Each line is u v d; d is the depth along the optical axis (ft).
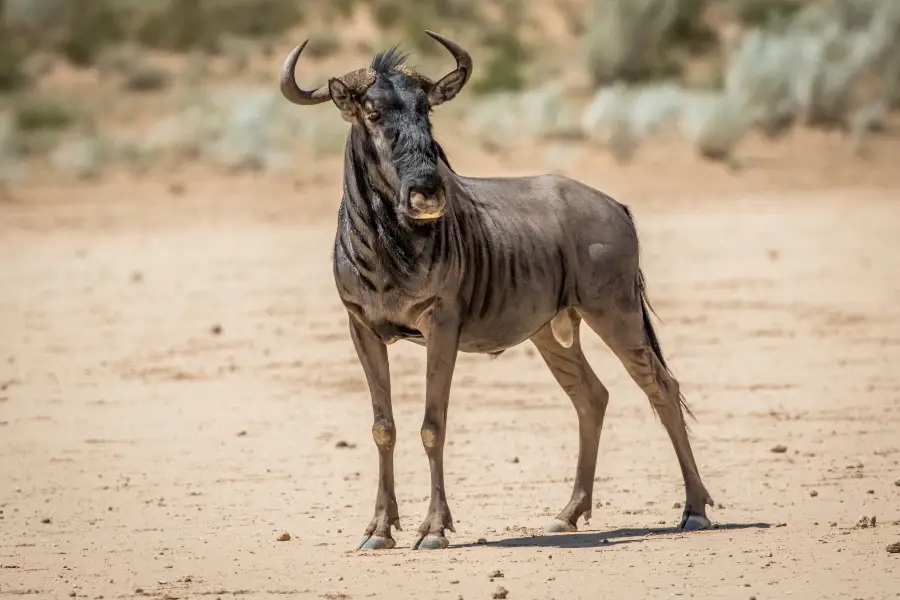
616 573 110.32
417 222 120.98
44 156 483.10
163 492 153.99
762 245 328.08
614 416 189.67
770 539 122.31
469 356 236.22
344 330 251.60
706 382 207.10
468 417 191.72
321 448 175.63
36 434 184.75
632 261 136.77
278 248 339.57
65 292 290.15
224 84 622.13
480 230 128.16
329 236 356.18
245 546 128.16
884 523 128.47
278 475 161.68
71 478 161.48
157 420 191.83
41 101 574.56
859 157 467.52
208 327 254.88
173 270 312.71
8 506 148.56
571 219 134.62
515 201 132.87
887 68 556.51
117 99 597.11
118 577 116.37
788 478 152.46
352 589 108.27
